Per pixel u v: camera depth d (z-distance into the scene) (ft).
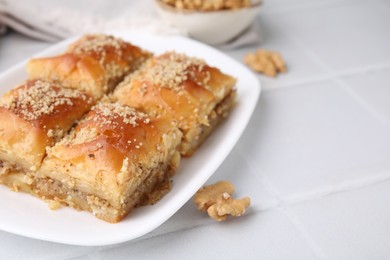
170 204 1.29
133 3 2.01
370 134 1.57
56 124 1.35
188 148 1.42
